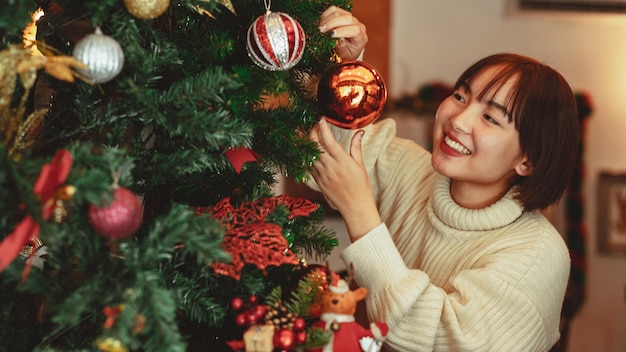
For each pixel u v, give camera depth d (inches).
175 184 36.7
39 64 24.9
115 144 30.5
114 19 28.3
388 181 50.9
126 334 23.7
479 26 148.1
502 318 39.7
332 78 36.2
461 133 42.3
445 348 39.4
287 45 32.2
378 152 51.4
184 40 34.0
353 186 40.2
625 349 151.3
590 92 153.0
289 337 27.6
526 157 42.4
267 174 40.0
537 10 146.6
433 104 137.5
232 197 37.1
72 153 25.1
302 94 39.4
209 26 35.4
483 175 42.6
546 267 41.7
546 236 42.9
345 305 30.1
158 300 24.6
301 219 38.3
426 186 48.9
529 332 40.4
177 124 28.8
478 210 43.5
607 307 153.0
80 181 23.9
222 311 31.0
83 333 30.6
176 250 30.6
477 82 42.5
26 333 30.5
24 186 22.9
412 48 146.6
